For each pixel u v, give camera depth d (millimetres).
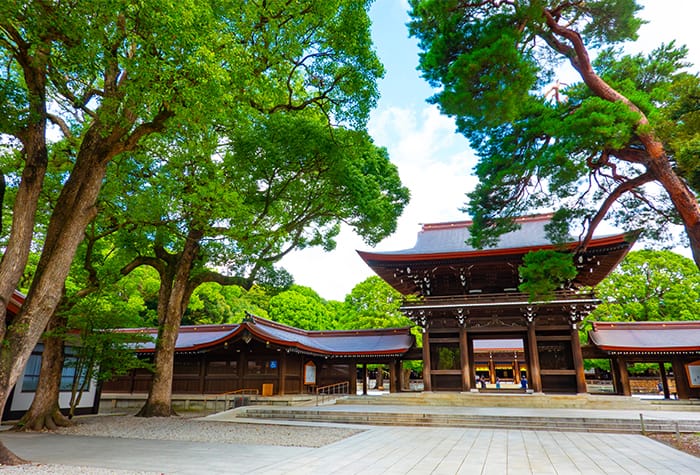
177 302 20547
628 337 27172
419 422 17781
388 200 20859
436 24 13812
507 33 12117
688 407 21609
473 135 14570
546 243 26484
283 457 10250
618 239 23125
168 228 17125
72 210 10305
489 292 27797
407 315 27312
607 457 10516
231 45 10836
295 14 12430
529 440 13250
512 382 47125
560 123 12047
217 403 26750
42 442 12555
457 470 8961
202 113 9984
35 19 8242
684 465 9578
